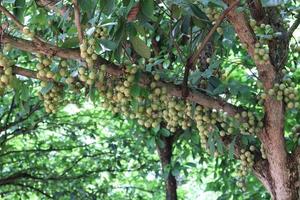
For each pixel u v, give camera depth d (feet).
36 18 14.89
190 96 14.82
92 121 33.50
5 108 27.71
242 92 15.30
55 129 31.99
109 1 11.62
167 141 24.48
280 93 15.20
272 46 15.62
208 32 15.11
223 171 24.14
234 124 15.76
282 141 15.78
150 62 16.26
